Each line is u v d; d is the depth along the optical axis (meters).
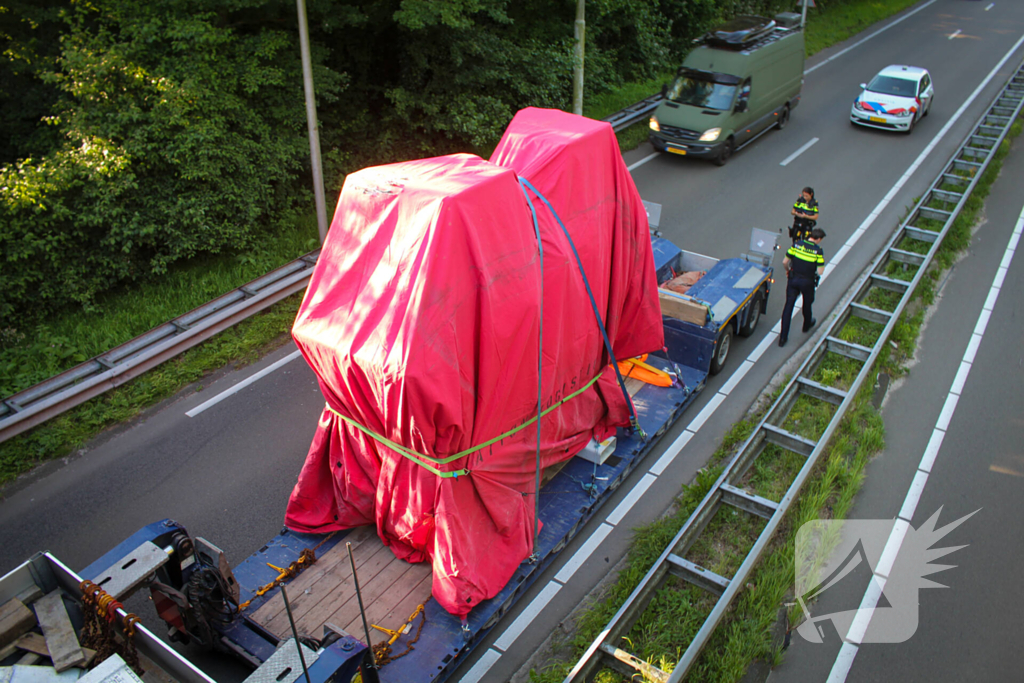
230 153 12.39
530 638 6.71
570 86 18.59
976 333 11.23
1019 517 7.97
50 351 10.59
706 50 18.02
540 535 7.36
